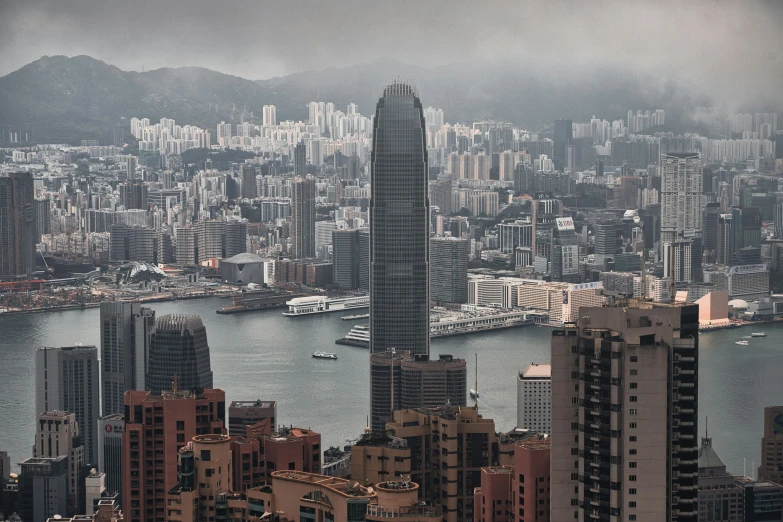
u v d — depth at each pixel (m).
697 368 131.88
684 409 132.00
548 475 144.38
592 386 131.50
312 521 141.88
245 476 156.25
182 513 148.25
